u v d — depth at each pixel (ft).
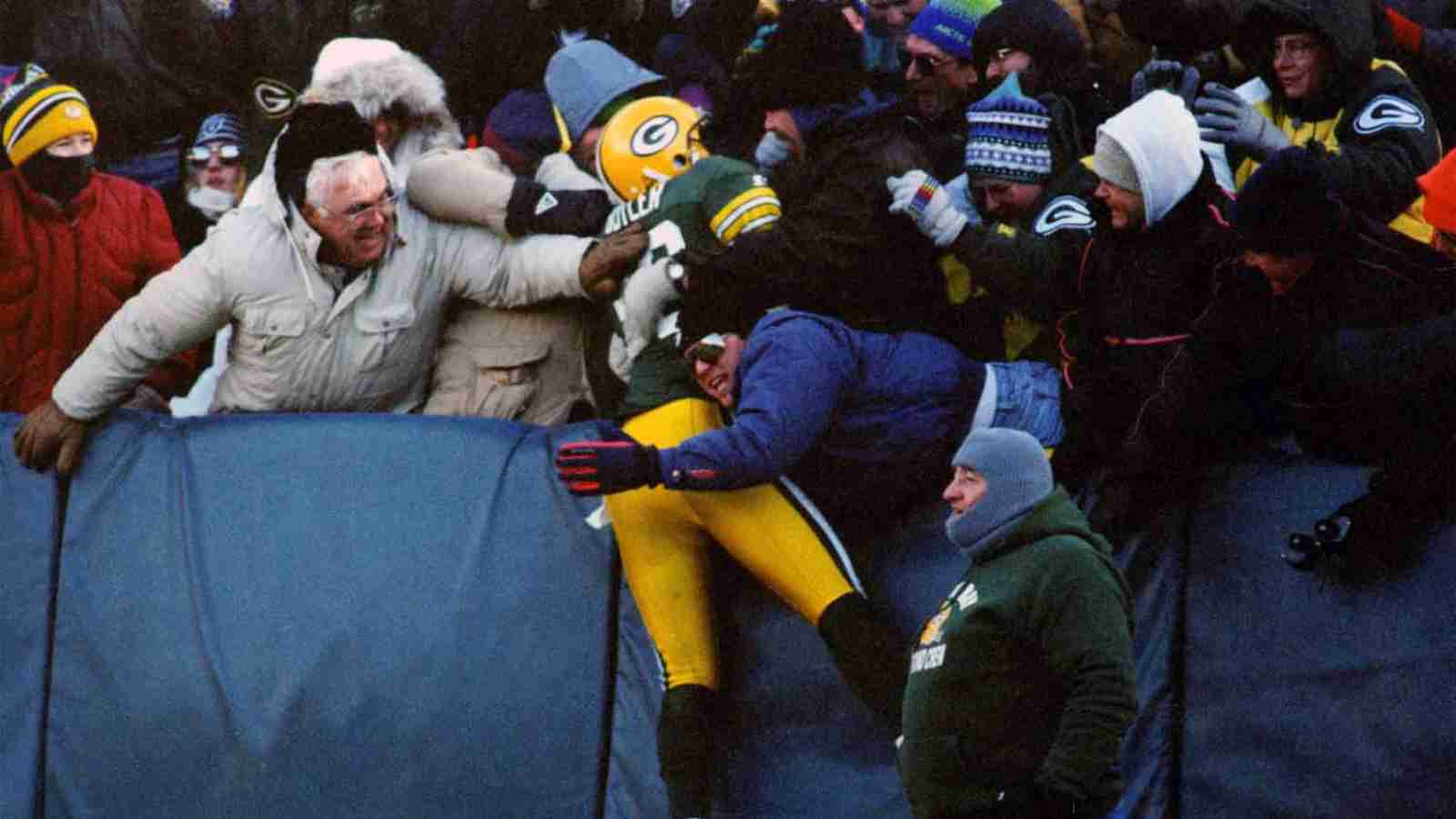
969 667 56.70
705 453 63.98
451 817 72.38
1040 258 64.23
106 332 74.84
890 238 65.31
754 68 69.00
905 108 67.51
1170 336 63.05
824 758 68.49
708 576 69.15
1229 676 64.13
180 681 75.05
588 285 70.90
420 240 73.05
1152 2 69.41
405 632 73.00
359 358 73.31
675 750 67.72
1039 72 68.95
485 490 72.79
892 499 67.00
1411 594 61.77
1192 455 63.62
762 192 67.21
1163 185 61.87
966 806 56.18
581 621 71.67
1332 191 63.87
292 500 74.43
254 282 72.69
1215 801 64.23
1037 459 57.52
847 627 65.82
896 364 65.57
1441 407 60.75
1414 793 61.46
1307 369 61.87
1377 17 73.26
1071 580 56.08
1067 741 54.90
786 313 65.62
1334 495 62.95
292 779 73.77
